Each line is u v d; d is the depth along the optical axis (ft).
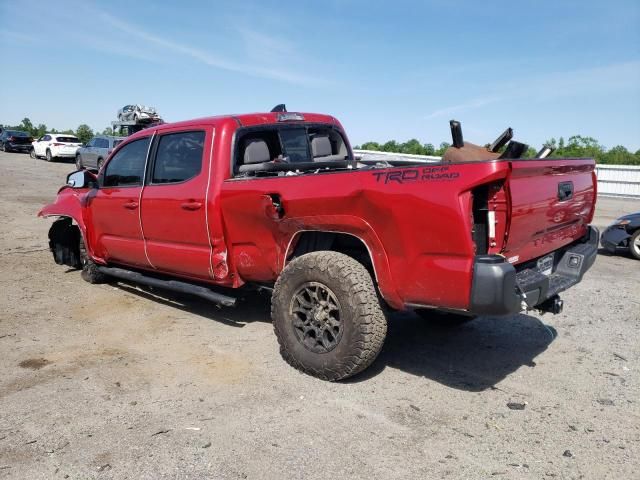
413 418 11.85
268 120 17.31
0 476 9.73
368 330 12.57
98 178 20.81
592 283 24.75
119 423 11.55
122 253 19.89
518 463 10.21
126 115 82.43
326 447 10.68
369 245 12.68
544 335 17.39
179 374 14.05
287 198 13.75
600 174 72.28
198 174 16.22
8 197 52.06
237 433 11.18
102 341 16.39
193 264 16.78
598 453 10.57
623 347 16.37
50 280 23.49
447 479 9.70
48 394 12.85
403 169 11.89
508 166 11.02
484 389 13.35
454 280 11.35
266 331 17.33
